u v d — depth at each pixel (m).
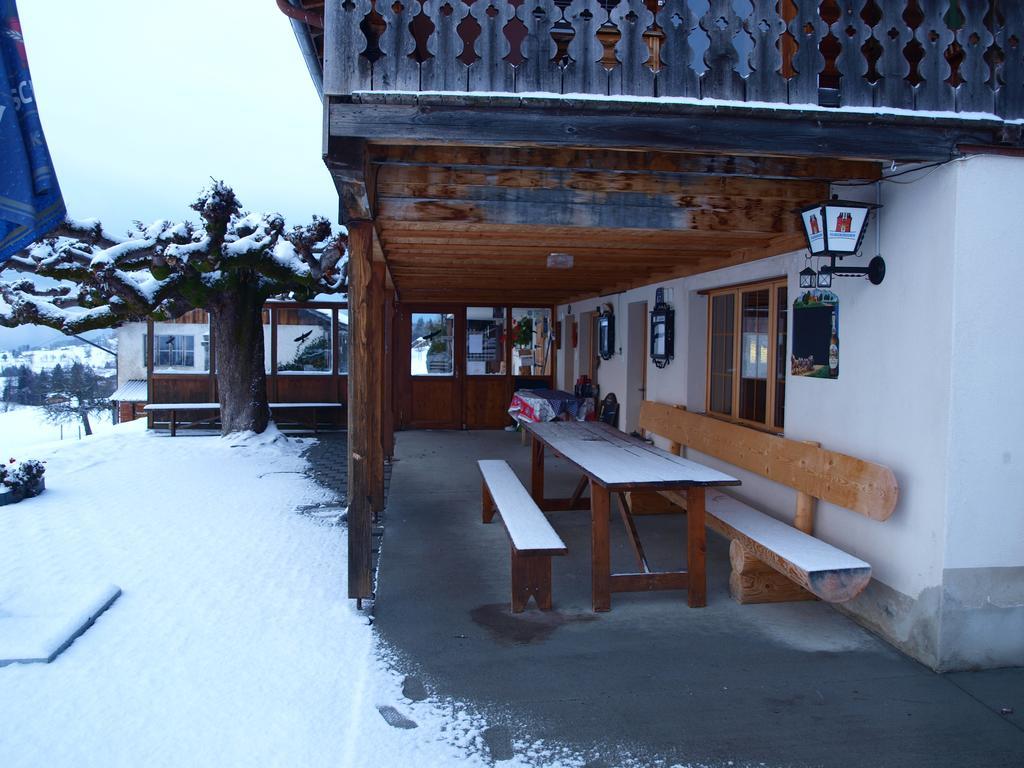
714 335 6.75
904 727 3.12
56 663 3.69
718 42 3.61
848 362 4.36
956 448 3.56
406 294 11.20
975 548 3.60
